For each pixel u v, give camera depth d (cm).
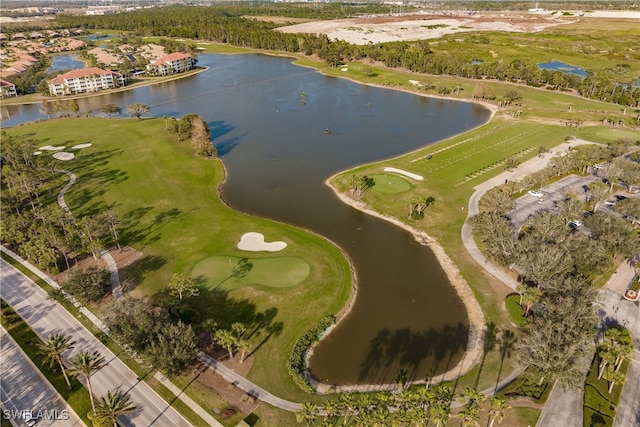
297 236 9581
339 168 13212
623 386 5909
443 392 5509
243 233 9706
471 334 7025
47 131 16212
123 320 6334
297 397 5878
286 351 6625
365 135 16000
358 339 6950
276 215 10644
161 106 19875
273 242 9350
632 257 8662
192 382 6066
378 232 9831
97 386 6028
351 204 11056
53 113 19138
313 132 16350
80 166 13162
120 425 5475
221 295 7712
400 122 17438
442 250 9106
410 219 10194
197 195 11531
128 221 10212
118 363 6406
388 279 8319
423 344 6856
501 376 6194
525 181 11131
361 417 5075
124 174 12619
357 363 6512
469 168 12800
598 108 18212
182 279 7300
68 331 7012
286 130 16550
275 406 5728
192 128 15125
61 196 11375
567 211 9331
